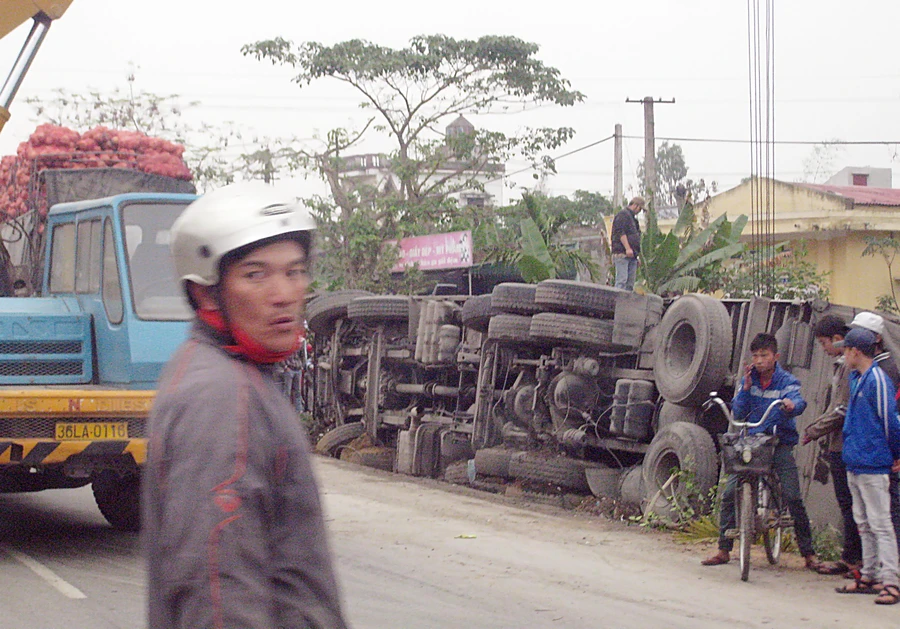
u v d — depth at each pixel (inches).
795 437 322.0
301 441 86.2
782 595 290.5
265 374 87.8
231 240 86.1
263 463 82.4
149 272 341.4
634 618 264.1
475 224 1139.3
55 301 357.7
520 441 480.7
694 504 377.7
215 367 84.8
